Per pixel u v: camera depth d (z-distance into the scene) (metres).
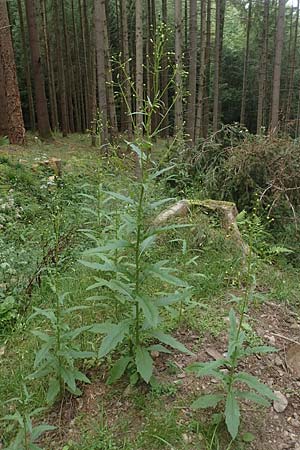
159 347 2.45
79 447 2.17
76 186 7.12
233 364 2.17
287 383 2.59
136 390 2.45
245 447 2.14
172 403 2.37
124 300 2.56
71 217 5.54
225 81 23.56
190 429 2.21
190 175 6.86
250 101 23.20
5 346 3.10
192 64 11.38
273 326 3.21
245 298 2.36
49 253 4.06
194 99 11.57
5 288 3.77
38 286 3.77
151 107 2.26
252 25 21.78
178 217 4.84
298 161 5.96
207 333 2.98
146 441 2.16
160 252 4.25
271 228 5.60
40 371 2.35
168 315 3.14
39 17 19.55
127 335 2.44
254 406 2.37
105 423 2.29
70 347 2.63
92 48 17.05
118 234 2.97
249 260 2.43
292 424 2.30
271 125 12.48
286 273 4.45
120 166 3.98
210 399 2.21
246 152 6.11
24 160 8.62
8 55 10.98
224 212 5.03
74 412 2.39
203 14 12.80
